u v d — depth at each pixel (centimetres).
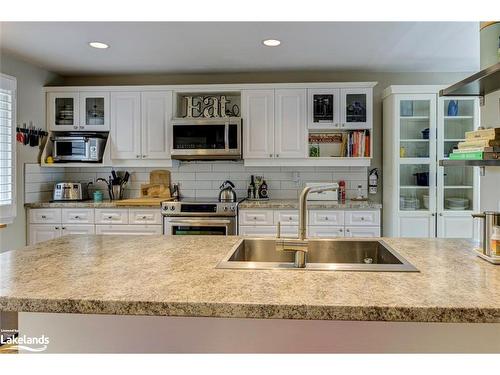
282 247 144
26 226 392
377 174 423
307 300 106
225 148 394
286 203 379
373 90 424
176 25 289
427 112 386
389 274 131
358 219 373
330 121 393
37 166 406
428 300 105
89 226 392
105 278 128
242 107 400
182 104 433
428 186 384
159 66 402
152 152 409
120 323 125
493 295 109
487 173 196
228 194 398
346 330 117
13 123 368
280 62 386
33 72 397
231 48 342
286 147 397
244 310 104
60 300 109
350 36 311
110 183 430
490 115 194
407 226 383
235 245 182
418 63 390
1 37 316
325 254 190
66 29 296
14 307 110
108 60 380
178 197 434
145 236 210
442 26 290
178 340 123
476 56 366
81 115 412
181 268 141
